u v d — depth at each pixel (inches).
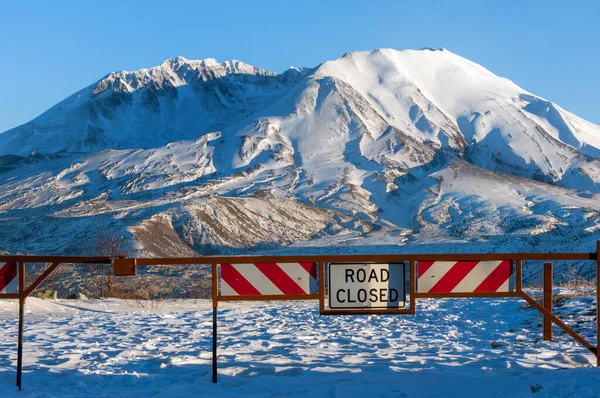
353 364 475.2
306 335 640.4
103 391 394.6
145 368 470.0
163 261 391.2
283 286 393.7
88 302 1079.0
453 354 514.3
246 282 397.1
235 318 820.0
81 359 505.4
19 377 399.5
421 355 512.7
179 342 600.1
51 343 594.2
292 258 392.8
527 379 402.9
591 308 679.1
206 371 451.8
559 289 879.1
